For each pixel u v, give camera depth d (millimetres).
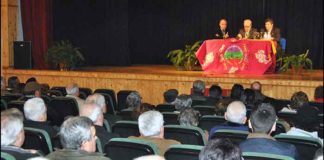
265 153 3150
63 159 3066
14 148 3160
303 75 10305
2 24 11977
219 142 2574
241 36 10961
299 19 13625
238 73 10188
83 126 3139
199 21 14789
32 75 11469
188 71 11164
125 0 13945
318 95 6773
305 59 10391
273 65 10391
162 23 15141
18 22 12258
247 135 3910
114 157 3590
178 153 3377
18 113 3354
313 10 13484
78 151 3078
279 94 9406
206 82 9766
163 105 6312
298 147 3801
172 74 10320
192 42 14914
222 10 14484
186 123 4555
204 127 5082
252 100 6746
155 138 3879
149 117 3881
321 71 12031
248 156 3094
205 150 2568
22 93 7496
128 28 14766
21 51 11594
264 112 3561
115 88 10773
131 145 3473
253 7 14078
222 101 5594
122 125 4582
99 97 5613
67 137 3121
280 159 3020
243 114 4355
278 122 4730
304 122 4328
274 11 13867
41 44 12469
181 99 5668
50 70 11477
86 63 13914
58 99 6289
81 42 13789
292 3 13672
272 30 11133
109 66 13773
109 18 14016
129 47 14781
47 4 12555
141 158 2174
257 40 10023
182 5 14922
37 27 12422
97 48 14062
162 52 15203
